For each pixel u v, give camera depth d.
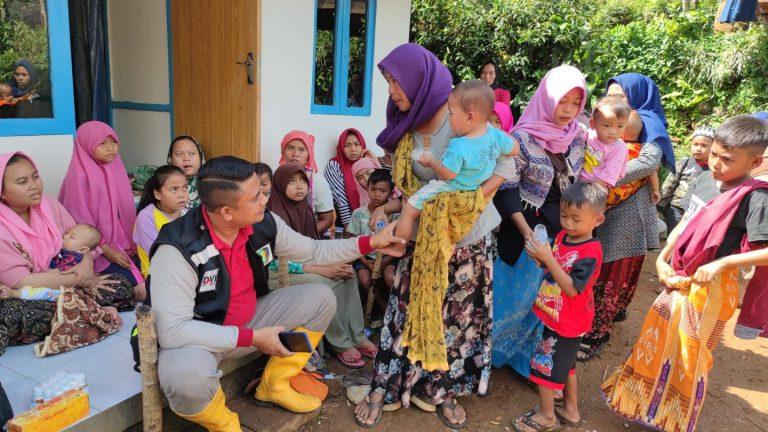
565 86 2.63
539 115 2.80
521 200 2.82
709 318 2.39
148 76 4.85
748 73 8.03
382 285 3.71
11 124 3.11
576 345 2.53
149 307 1.95
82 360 2.43
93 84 5.05
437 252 2.28
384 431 2.53
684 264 2.47
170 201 3.01
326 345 3.27
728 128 2.33
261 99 4.30
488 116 2.15
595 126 3.07
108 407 2.05
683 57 8.37
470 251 2.49
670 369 2.54
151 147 5.00
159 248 2.05
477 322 2.65
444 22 8.41
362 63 5.42
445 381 2.61
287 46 4.45
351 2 5.05
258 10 3.93
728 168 2.34
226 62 4.19
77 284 2.73
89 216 3.24
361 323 3.24
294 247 2.51
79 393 1.99
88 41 4.95
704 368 2.45
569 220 2.45
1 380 2.22
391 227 2.40
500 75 8.43
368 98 5.56
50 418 1.86
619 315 4.00
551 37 8.17
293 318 2.48
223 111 4.32
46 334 2.56
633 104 3.60
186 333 1.98
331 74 5.05
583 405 2.94
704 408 3.00
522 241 2.89
